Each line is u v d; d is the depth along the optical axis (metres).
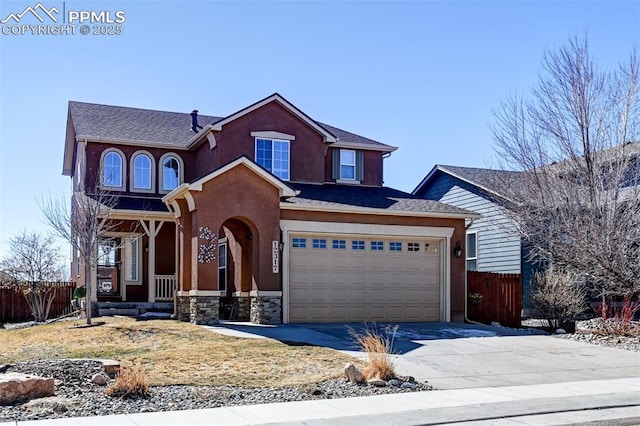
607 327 19.05
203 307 19.22
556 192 21.06
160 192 26.03
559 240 20.67
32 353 15.68
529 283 25.16
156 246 25.70
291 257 20.91
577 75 21.20
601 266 19.50
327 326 19.72
